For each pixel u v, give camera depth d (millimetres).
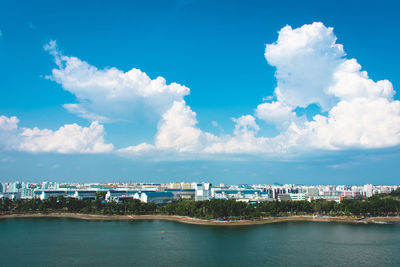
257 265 198750
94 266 192750
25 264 194875
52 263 197625
